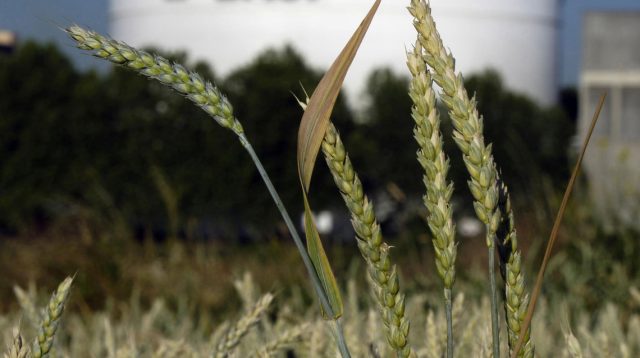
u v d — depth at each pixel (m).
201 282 6.99
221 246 8.96
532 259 5.90
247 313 1.77
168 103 20.02
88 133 19.94
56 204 18.80
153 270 7.29
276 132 20.08
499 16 28.56
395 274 1.09
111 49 1.08
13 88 19.80
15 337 1.29
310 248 1.13
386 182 21.06
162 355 2.26
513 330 1.12
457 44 28.19
